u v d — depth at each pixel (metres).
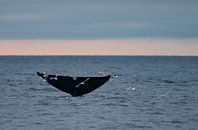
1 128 164.62
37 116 187.38
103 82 180.12
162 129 164.00
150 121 177.62
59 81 178.75
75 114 192.62
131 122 175.38
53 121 177.25
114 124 171.88
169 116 188.50
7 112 196.88
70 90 180.38
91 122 175.38
